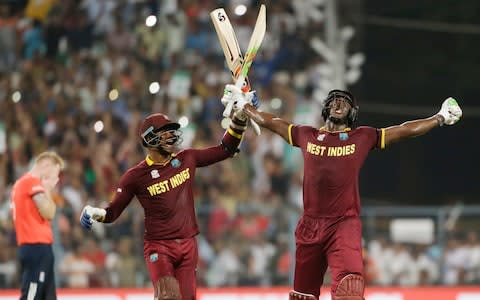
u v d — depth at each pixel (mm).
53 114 66375
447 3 85062
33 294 38469
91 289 48938
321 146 29344
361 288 28391
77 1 71938
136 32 71375
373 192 82938
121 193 31578
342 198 29078
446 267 57438
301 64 72438
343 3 76812
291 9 74188
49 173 39031
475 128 85250
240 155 65312
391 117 85125
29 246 38500
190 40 71875
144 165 31688
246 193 64375
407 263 57438
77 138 65188
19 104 66500
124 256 54812
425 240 57688
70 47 70750
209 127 68125
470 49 86188
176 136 31688
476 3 84875
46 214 38562
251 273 56406
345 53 70062
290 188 65062
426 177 84062
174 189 31531
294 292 30109
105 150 64250
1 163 63344
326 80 66625
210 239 56844
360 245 28953
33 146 64750
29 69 69125
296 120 69500
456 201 84312
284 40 72812
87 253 54531
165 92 68812
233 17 73062
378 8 84875
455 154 84750
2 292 48250
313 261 29516
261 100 69938
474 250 57562
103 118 66375
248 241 56844
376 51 85938
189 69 70375
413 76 86062
